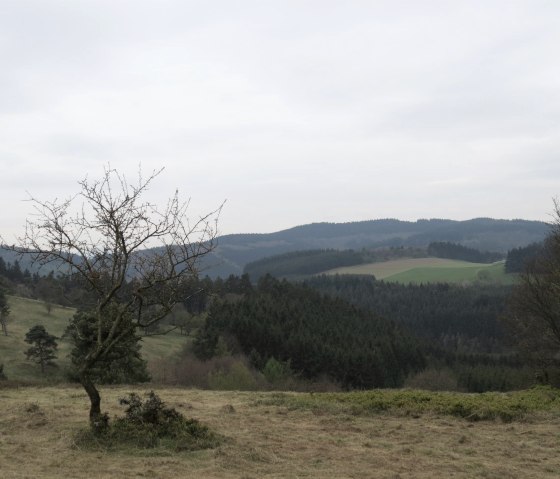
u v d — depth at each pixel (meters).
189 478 7.48
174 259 9.39
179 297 9.70
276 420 12.48
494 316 93.62
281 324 69.56
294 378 55.47
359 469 8.43
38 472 7.52
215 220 9.72
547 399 15.40
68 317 71.25
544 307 23.70
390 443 10.41
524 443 10.70
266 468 8.22
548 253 26.06
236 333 64.31
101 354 9.58
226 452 8.80
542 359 25.16
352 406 14.03
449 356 75.50
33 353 51.19
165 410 9.91
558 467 9.05
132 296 9.55
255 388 44.06
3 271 95.25
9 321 64.62
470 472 8.51
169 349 63.75
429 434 11.33
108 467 7.84
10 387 19.66
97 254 9.30
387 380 65.25
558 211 24.91
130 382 32.50
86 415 11.94
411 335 81.00
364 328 77.00
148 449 8.82
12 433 9.98
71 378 31.58
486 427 12.27
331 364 60.69
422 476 8.17
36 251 9.06
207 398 16.80
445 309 100.44
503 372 60.03
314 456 9.15
